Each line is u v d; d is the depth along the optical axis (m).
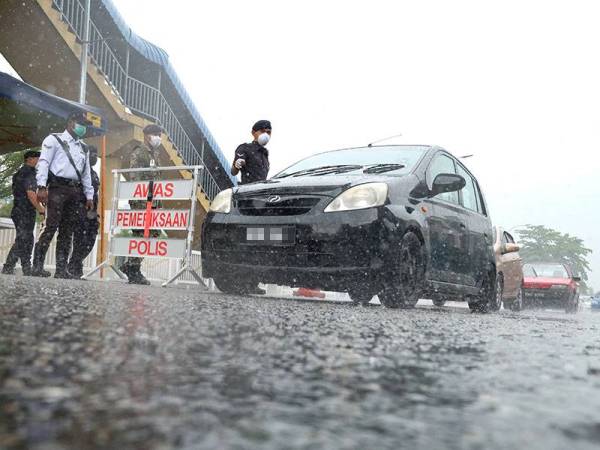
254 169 7.57
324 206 5.05
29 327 1.78
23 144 12.04
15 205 8.03
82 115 7.16
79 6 14.02
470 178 6.96
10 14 12.80
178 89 17.11
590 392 1.20
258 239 5.21
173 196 7.67
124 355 1.36
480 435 0.78
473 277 6.44
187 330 1.94
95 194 7.60
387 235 4.89
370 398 1.02
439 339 2.22
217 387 1.05
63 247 7.30
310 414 0.87
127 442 0.66
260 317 2.68
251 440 0.70
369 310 4.11
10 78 8.78
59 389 0.96
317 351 1.65
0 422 0.73
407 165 5.77
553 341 2.45
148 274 10.57
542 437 0.78
